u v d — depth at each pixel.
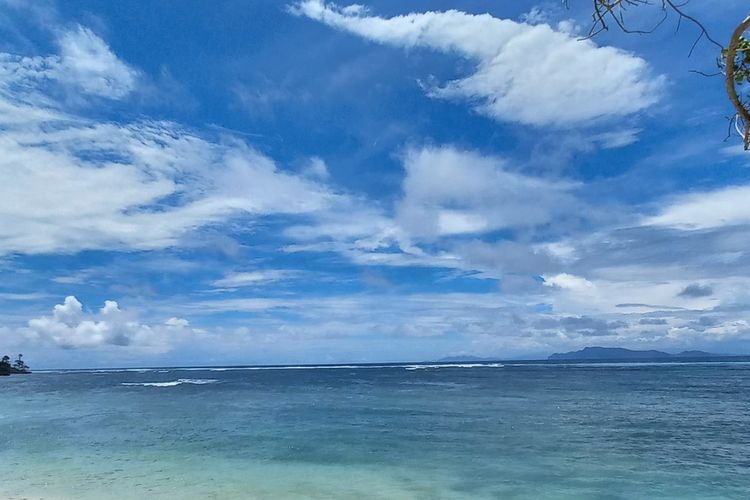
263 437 22.23
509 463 16.81
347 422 26.67
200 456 18.31
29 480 14.95
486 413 29.64
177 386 63.88
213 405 36.91
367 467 16.44
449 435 22.16
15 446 20.52
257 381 76.12
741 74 4.07
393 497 13.15
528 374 82.69
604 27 3.78
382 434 22.64
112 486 14.20
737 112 3.81
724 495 13.22
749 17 3.52
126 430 24.69
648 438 21.11
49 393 53.03
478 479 14.91
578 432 22.64
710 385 51.75
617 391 44.72
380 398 40.38
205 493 13.53
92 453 18.94
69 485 14.34
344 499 13.00
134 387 62.88
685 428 23.59
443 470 15.97
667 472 15.54
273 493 13.52
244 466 16.67
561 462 16.89
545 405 33.59
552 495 13.34
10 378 113.38
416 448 19.39
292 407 34.62
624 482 14.45
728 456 17.69
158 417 29.89
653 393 42.41
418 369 130.00
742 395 40.12
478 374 86.25
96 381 87.31
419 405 34.62
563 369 106.44
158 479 15.02
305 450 19.25
